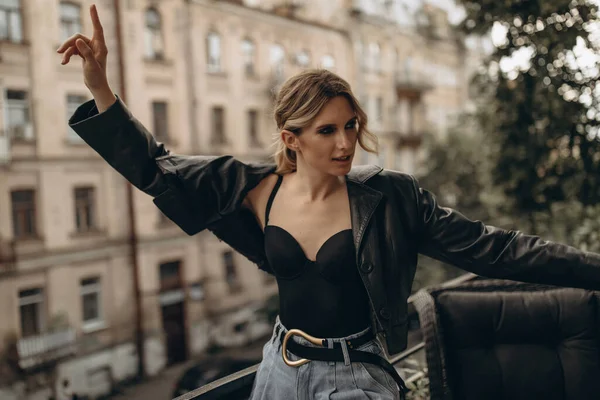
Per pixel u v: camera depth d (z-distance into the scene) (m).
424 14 38.41
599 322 1.80
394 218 1.39
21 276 20.19
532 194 5.33
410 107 36.75
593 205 4.79
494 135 5.67
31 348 20.09
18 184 20.30
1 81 19.98
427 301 1.87
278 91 1.37
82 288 21.83
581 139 4.62
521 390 1.79
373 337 1.39
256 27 27.41
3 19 20.17
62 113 21.50
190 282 24.28
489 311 1.83
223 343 24.67
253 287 26.05
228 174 1.49
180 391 14.59
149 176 1.48
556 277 1.34
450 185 25.27
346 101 1.30
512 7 4.55
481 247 1.37
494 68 5.54
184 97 24.69
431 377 1.80
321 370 1.34
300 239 1.37
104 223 22.34
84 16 22.16
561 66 4.50
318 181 1.39
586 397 1.75
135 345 22.64
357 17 32.88
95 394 21.34
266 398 1.42
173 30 24.36
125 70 22.81
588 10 4.18
